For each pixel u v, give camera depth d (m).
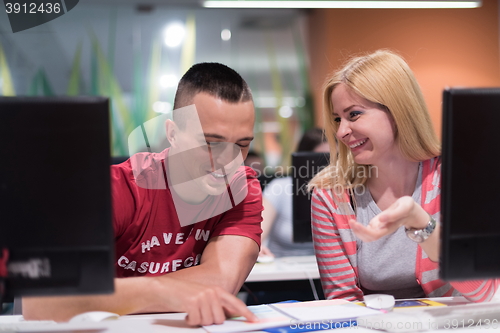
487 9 4.22
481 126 0.76
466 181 0.77
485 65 4.23
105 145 0.74
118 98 4.54
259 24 4.77
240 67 4.81
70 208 0.74
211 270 1.09
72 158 0.74
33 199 0.73
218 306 0.86
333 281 1.29
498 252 0.79
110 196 0.75
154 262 1.20
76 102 0.73
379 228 0.85
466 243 0.78
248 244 1.17
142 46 4.60
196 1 2.88
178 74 4.64
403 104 1.21
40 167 0.73
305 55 4.80
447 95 0.76
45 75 4.53
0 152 0.72
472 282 0.98
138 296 0.91
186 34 4.64
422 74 4.18
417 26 4.20
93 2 4.14
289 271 1.78
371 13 4.19
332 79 1.30
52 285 0.75
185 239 1.21
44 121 0.73
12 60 4.46
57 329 0.78
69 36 4.46
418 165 1.33
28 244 0.74
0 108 0.72
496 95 0.76
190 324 0.85
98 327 0.79
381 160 1.28
